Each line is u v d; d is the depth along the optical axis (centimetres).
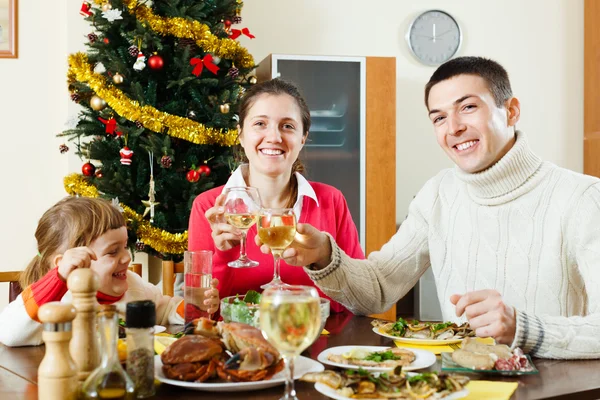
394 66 389
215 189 211
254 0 413
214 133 318
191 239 204
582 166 464
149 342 97
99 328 89
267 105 197
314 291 92
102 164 333
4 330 139
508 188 163
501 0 452
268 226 140
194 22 314
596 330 124
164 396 98
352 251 214
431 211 183
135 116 303
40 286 136
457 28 440
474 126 159
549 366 117
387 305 180
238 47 333
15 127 377
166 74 327
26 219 379
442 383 95
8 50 375
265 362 101
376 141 388
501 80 162
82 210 162
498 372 112
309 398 97
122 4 308
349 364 114
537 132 459
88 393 87
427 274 385
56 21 381
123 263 164
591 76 450
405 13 436
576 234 152
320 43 423
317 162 382
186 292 146
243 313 128
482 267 169
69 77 325
